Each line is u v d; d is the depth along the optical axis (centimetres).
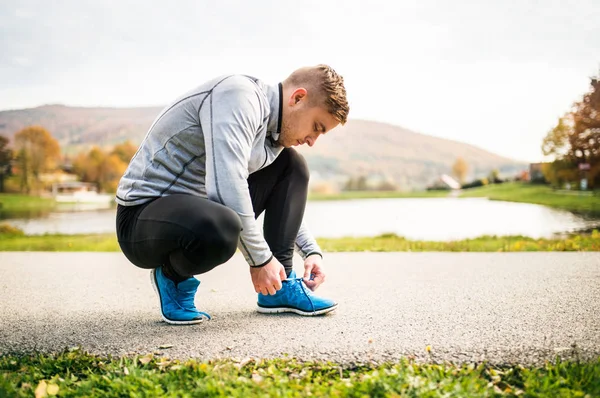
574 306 206
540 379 135
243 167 156
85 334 175
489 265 317
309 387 131
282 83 172
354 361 148
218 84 160
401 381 130
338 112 168
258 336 168
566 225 642
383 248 434
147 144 167
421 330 174
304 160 197
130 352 157
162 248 159
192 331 175
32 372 145
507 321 184
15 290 255
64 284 272
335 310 203
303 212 196
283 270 165
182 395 126
